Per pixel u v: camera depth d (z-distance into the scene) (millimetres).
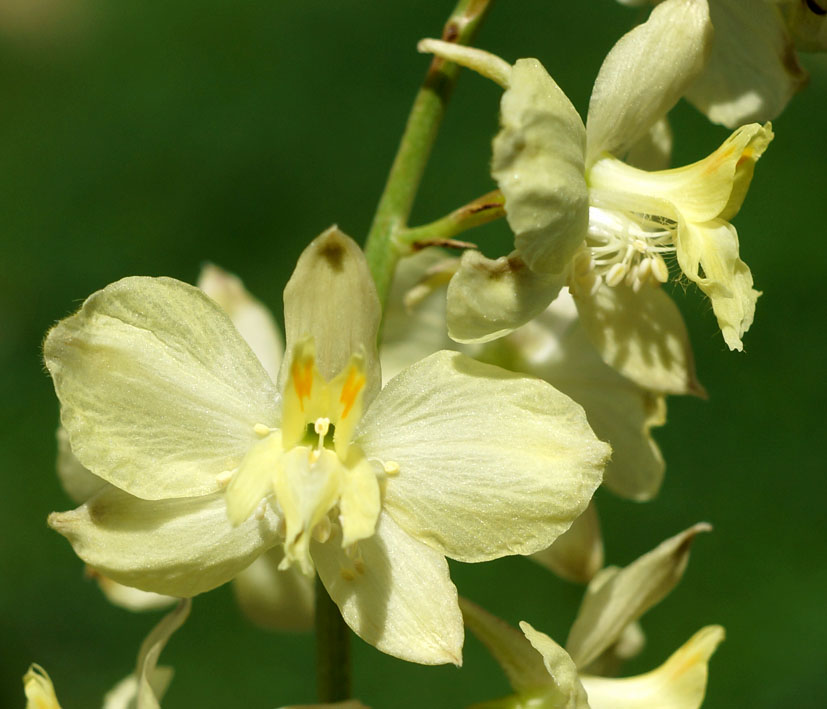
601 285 206
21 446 403
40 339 440
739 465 391
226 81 537
